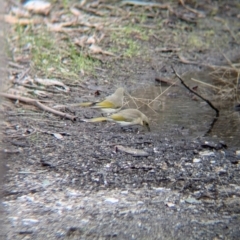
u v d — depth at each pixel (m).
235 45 19.36
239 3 21.80
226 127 13.52
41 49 16.59
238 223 9.45
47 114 13.19
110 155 11.57
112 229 9.12
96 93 14.83
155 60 17.52
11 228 9.03
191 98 15.34
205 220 9.49
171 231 9.14
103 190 10.29
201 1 21.48
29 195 9.96
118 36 18.28
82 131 12.63
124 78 16.19
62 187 10.29
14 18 18.17
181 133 13.05
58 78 15.35
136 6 20.27
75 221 9.27
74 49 16.81
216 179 10.88
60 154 11.45
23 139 11.90
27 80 14.84
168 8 20.53
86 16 19.11
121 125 13.11
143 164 11.30
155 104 14.83
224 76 17.00
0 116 10.88
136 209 9.70
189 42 19.00
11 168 10.77
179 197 10.18
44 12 18.78
